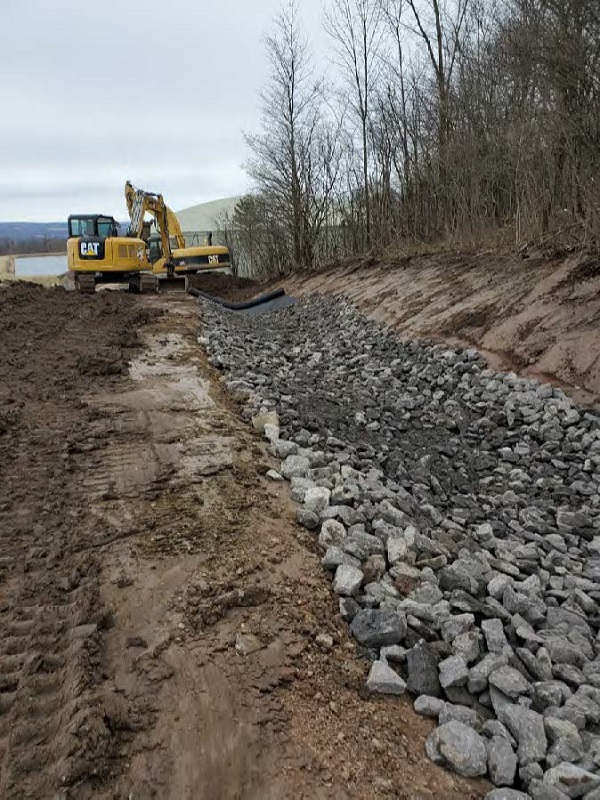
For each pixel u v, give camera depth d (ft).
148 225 84.38
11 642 10.53
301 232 94.99
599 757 8.90
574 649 11.74
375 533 15.30
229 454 19.01
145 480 16.88
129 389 26.03
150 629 11.03
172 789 8.07
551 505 19.62
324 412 27.04
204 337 41.19
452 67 65.51
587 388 25.90
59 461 17.97
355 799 8.15
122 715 9.03
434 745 9.08
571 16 32.40
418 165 67.82
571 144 34.86
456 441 25.09
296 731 9.09
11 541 13.73
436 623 12.05
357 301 55.88
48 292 64.13
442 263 50.16
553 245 37.83
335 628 11.66
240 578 12.61
